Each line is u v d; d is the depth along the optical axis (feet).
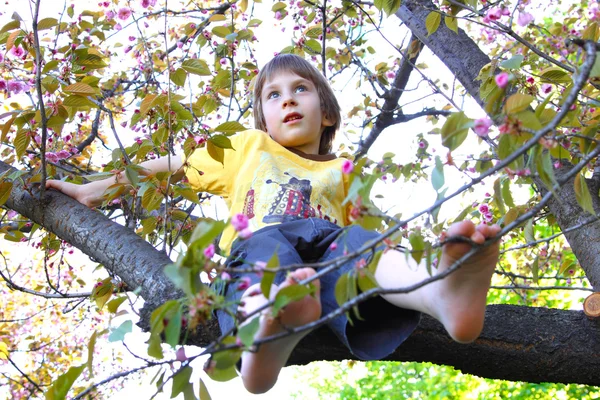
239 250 6.42
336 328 5.83
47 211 8.25
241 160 7.65
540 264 12.80
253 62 11.87
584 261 8.39
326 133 8.82
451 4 8.50
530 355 7.28
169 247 7.88
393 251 5.79
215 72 11.86
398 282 5.52
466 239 4.59
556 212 8.82
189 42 12.19
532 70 9.02
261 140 7.73
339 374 37.29
